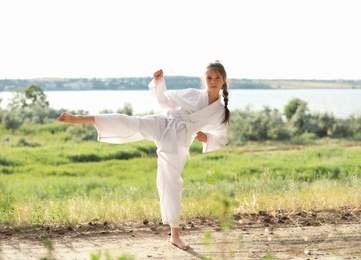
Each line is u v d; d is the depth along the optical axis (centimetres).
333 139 5184
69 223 738
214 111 641
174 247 627
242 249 616
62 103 11075
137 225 732
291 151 4278
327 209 816
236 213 782
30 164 3478
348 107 10394
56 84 15762
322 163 3216
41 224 730
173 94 638
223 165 3256
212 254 599
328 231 696
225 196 394
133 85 16425
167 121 633
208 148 633
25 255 595
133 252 607
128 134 616
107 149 3853
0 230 698
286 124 5416
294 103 5569
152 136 625
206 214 775
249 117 5197
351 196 877
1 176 3064
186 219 762
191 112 638
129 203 847
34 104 6125
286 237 667
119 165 3381
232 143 4738
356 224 732
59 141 4456
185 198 916
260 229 705
